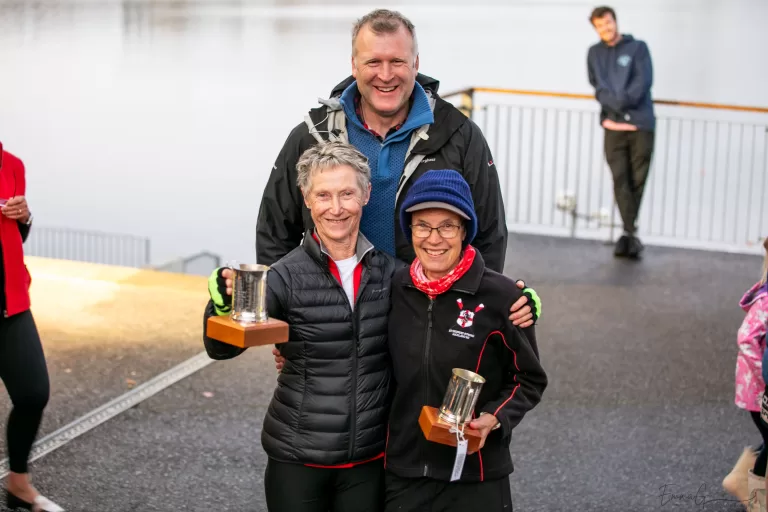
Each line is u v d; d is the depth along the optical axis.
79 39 52.72
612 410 5.70
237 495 4.56
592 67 9.20
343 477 3.30
